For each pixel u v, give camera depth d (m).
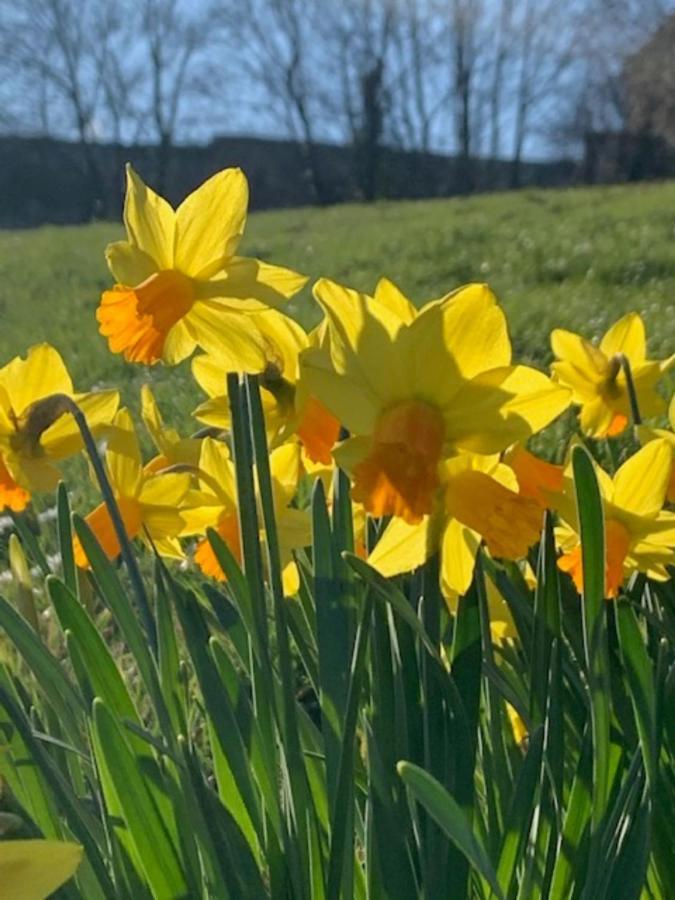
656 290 3.20
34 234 6.99
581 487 0.49
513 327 2.60
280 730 0.51
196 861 0.51
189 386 2.06
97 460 0.54
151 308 0.51
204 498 0.60
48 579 0.50
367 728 0.52
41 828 0.52
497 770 0.55
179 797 0.51
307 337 0.54
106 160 14.16
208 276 0.52
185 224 0.52
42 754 0.49
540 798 0.54
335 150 15.20
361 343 0.48
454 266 4.03
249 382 0.49
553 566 0.53
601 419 0.74
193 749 0.53
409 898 0.51
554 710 0.52
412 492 0.47
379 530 0.58
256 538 0.50
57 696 0.54
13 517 0.57
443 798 0.44
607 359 0.73
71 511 0.54
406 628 0.52
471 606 0.52
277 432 0.54
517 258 4.05
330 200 15.07
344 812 0.49
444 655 0.59
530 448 1.32
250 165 14.89
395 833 0.51
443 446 0.49
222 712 0.51
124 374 2.38
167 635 0.55
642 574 0.67
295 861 0.50
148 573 1.02
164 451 0.62
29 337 2.99
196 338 0.54
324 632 0.53
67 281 4.39
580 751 0.54
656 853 0.56
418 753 0.52
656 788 0.53
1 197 13.66
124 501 0.59
